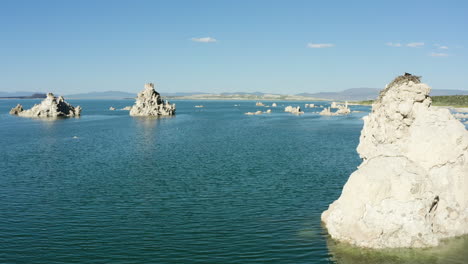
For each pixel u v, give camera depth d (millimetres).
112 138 125125
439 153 37094
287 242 35375
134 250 34156
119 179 62156
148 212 44875
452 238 34688
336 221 36062
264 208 45969
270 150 95375
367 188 34156
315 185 57000
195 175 64938
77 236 37406
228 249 34188
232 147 101875
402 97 40125
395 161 36188
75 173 67125
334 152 91062
